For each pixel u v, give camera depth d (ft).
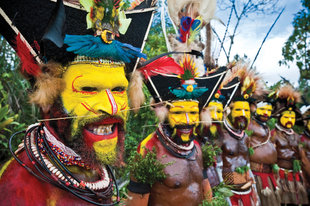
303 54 13.80
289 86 13.92
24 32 3.42
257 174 12.20
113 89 3.80
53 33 3.02
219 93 8.96
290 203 13.28
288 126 13.88
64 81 3.61
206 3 7.54
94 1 3.58
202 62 7.61
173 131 6.45
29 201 3.37
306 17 13.12
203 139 8.64
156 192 6.29
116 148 3.94
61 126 3.67
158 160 6.28
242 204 9.51
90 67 3.58
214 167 8.59
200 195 6.47
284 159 13.76
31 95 3.64
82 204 3.74
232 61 8.79
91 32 3.70
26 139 3.76
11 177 3.47
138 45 4.47
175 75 6.40
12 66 9.37
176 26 7.27
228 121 10.36
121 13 3.95
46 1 3.49
